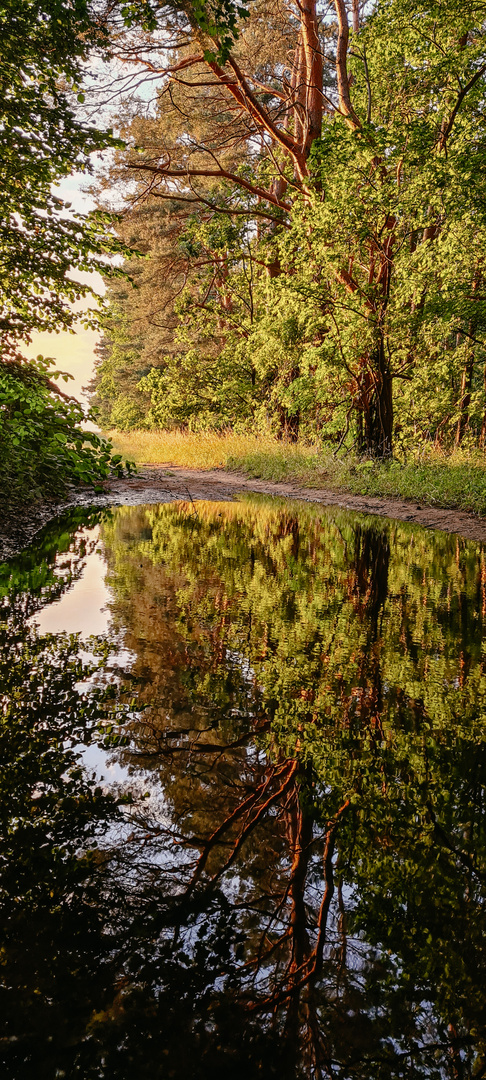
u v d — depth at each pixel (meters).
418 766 2.55
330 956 1.60
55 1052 1.29
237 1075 1.25
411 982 1.53
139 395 45.25
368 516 11.09
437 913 1.77
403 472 13.72
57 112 9.70
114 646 3.79
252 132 21.12
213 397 25.06
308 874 1.90
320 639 4.15
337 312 15.75
